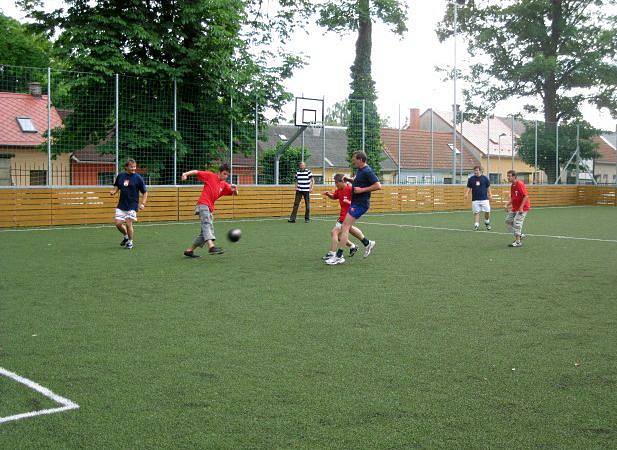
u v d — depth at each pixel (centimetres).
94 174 1902
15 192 1761
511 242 1459
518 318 692
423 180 2831
